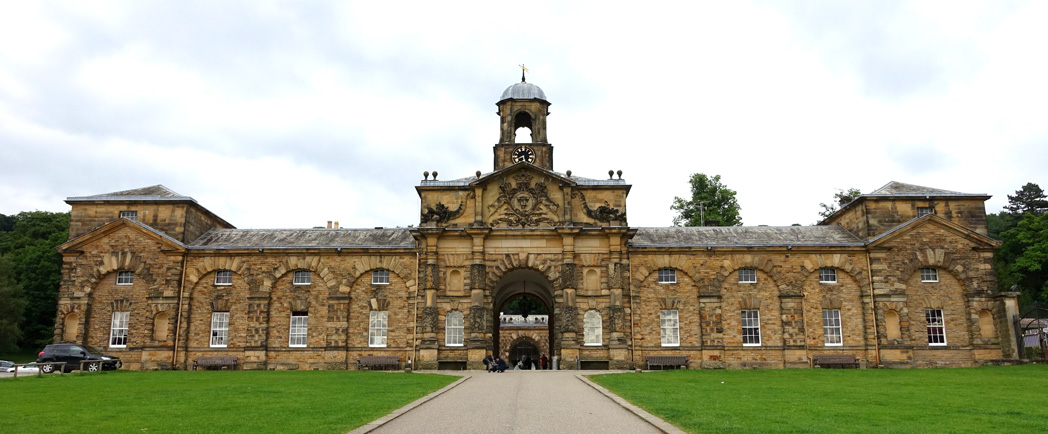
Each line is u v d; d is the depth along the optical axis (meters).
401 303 52.06
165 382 34.09
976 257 52.41
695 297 52.25
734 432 17.61
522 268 51.50
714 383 33.97
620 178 53.59
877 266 51.91
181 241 53.88
